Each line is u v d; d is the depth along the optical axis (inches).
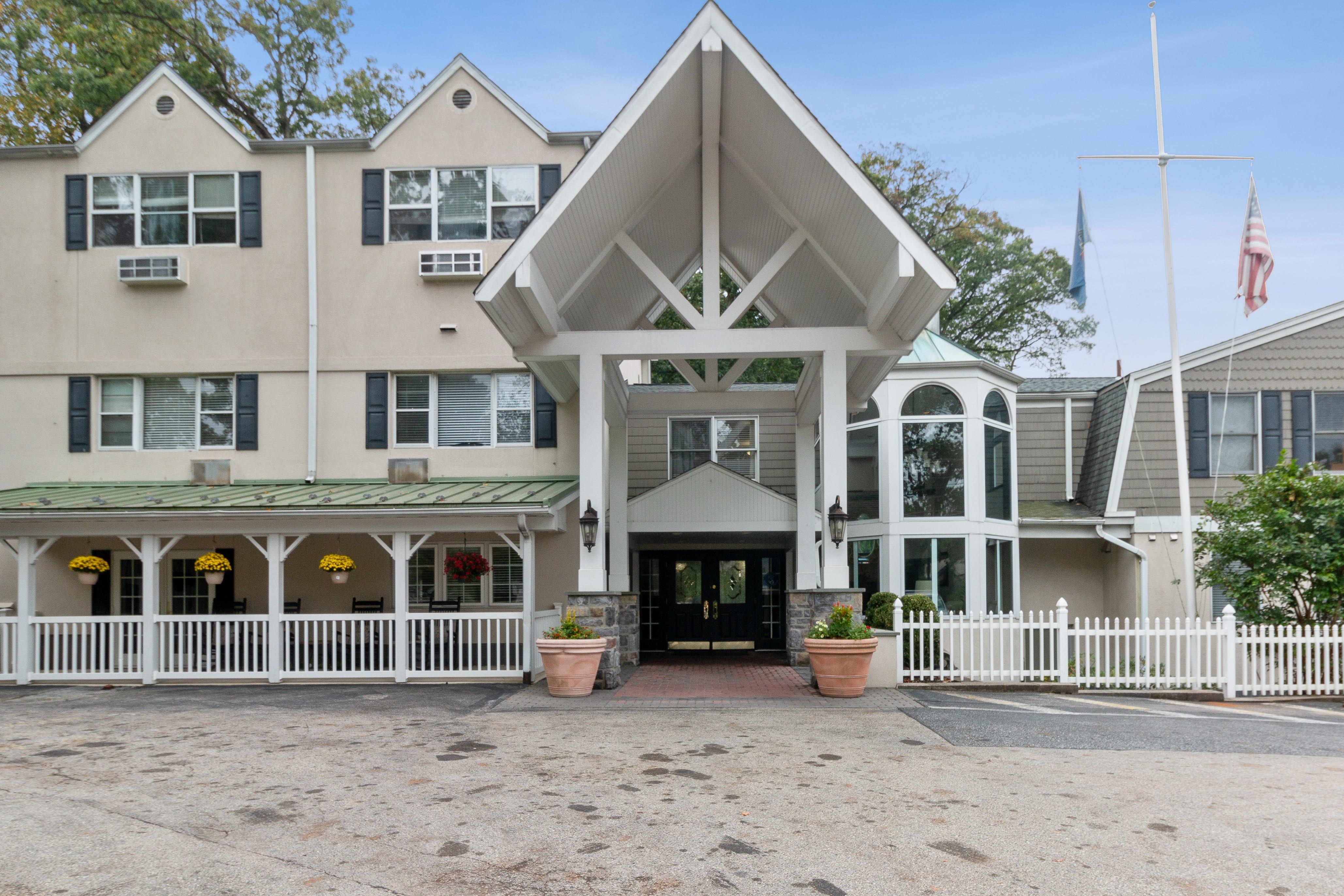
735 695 432.8
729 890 181.5
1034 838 211.9
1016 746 310.7
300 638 598.9
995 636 655.1
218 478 598.2
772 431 760.3
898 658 461.7
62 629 497.4
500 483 583.5
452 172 614.9
